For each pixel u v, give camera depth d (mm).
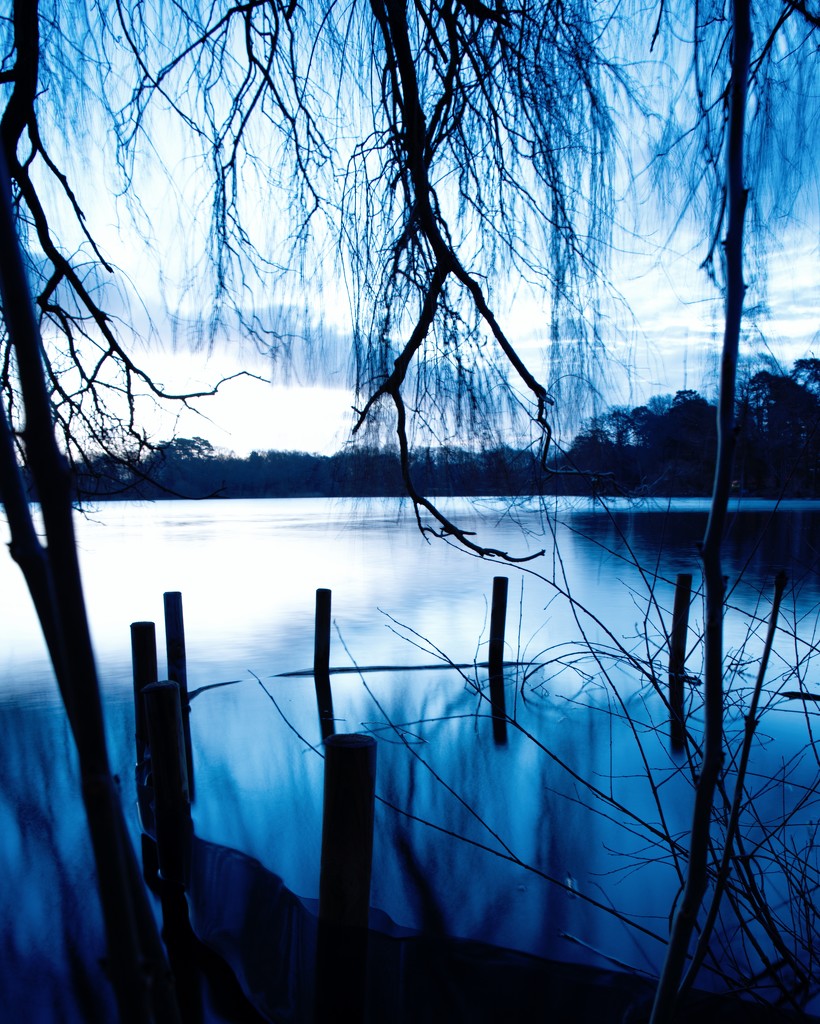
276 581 18109
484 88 2756
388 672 9797
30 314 470
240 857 5055
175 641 8445
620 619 11328
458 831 5465
